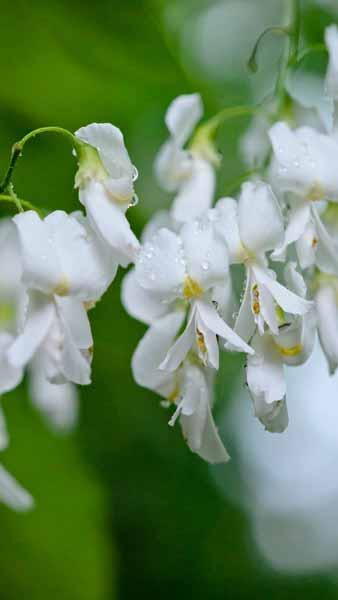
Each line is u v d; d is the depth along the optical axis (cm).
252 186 42
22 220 41
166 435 65
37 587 58
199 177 46
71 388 56
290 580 75
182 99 46
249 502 73
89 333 42
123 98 58
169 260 41
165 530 69
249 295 42
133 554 69
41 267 41
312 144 43
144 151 59
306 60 54
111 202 42
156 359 43
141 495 67
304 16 54
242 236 42
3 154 57
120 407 62
